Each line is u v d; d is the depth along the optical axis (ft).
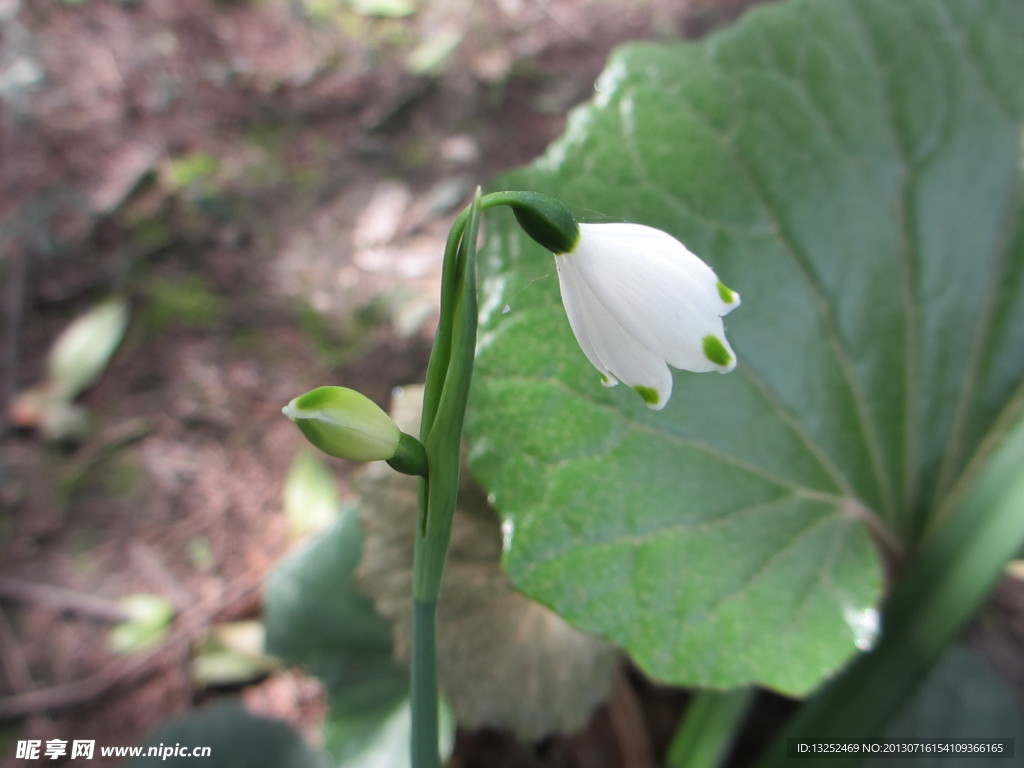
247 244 0.96
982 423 0.50
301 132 1.08
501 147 1.05
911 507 0.50
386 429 0.26
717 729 0.53
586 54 1.17
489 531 0.50
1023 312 0.50
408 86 1.13
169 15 1.20
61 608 0.72
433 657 0.30
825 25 0.53
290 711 0.66
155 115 1.08
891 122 0.52
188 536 0.76
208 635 0.69
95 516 0.77
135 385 0.85
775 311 0.49
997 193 0.52
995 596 0.65
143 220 0.97
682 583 0.42
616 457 0.44
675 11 1.21
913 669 0.47
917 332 0.50
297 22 1.21
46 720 0.66
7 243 0.94
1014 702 0.52
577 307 0.28
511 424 0.43
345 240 0.96
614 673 0.50
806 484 0.47
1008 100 0.52
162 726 0.55
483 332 0.45
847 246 0.50
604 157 0.49
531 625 0.50
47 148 1.02
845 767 0.48
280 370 0.86
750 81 0.52
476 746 0.60
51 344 0.87
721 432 0.46
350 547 0.62
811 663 0.41
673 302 0.27
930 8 0.53
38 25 1.16
